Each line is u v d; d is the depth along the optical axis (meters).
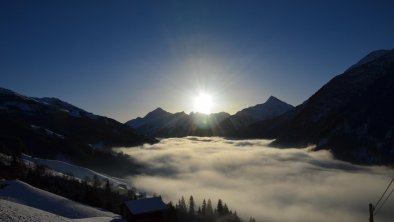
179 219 114.44
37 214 51.72
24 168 150.00
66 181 151.25
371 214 28.44
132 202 89.50
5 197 91.31
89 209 96.81
